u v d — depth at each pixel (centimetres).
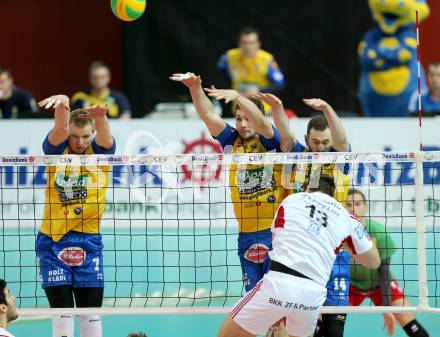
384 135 4059
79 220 2178
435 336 2553
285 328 2056
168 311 2134
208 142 4028
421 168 2153
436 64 4347
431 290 2941
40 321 2761
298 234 1941
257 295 1927
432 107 4409
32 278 3231
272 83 4553
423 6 4612
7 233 3947
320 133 2192
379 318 2811
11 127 4050
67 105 2103
